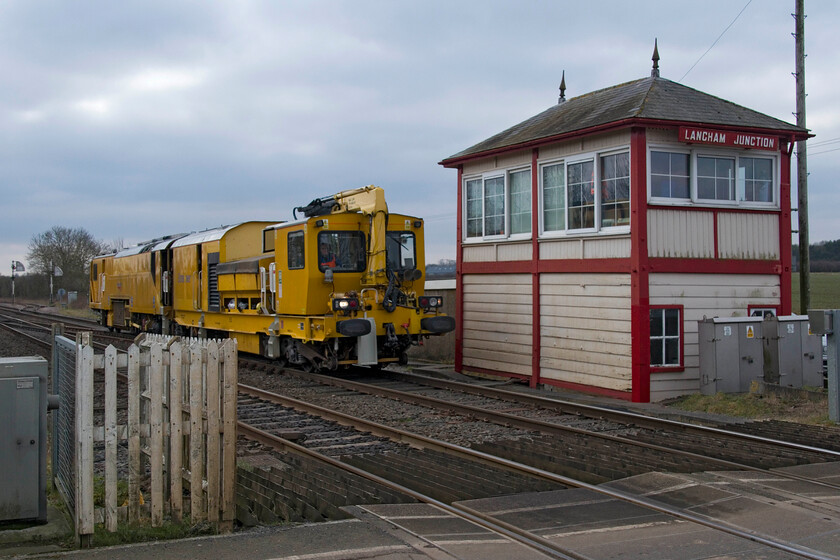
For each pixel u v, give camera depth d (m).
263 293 17.31
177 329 23.28
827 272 66.94
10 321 36.38
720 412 11.91
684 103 13.98
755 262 14.09
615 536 5.57
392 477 7.43
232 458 5.84
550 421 11.00
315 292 15.55
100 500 6.59
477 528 5.77
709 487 6.87
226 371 5.84
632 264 12.94
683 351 13.33
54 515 5.93
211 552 5.09
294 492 6.66
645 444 8.80
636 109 13.17
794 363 13.33
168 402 6.07
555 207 14.88
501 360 16.19
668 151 13.38
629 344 13.02
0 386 5.35
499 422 10.77
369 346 15.43
